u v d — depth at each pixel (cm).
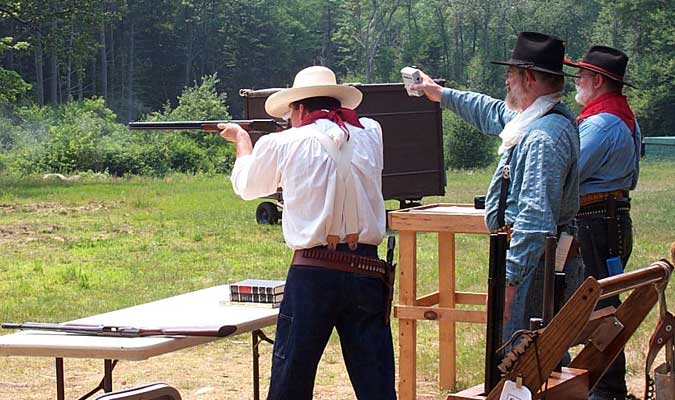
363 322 504
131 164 4566
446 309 711
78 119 5119
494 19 10131
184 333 473
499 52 10069
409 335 720
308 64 11006
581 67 641
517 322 505
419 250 1734
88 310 1205
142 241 1945
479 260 1566
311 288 495
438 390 781
